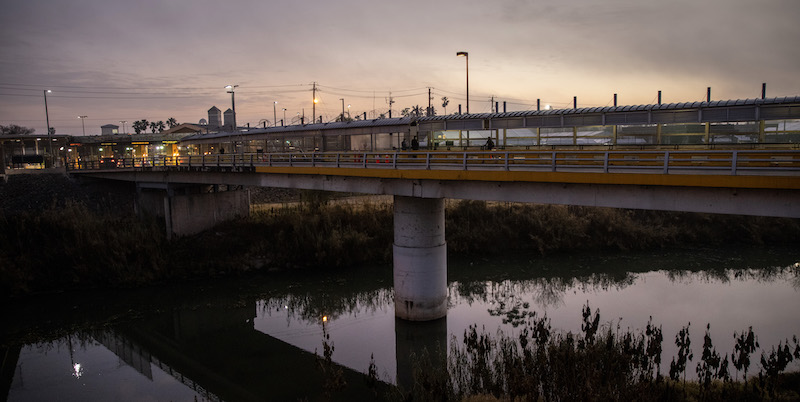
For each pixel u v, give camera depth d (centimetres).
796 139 2495
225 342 2912
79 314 3369
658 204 2016
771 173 1877
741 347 1895
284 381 2380
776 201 1755
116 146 8656
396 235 2917
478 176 2438
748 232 4856
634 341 2034
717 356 1867
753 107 2556
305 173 3306
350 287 3772
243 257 4219
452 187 2625
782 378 1819
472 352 2202
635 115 2894
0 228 4066
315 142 4541
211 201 4666
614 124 2958
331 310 3338
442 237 2908
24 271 3766
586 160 2158
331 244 4241
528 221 4775
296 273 4109
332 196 5806
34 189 5247
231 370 2544
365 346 2727
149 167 4719
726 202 1861
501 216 4897
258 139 5250
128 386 2400
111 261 3934
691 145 2717
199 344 2905
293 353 2708
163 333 3088
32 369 2608
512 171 2333
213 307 3459
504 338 2545
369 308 3347
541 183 2334
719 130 2672
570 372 1656
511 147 3222
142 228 4406
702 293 3375
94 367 2631
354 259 4291
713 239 4834
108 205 5244
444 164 2644
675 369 1784
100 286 3844
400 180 2823
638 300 3250
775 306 3052
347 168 3005
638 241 4700
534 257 4450
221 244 4362
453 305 3278
